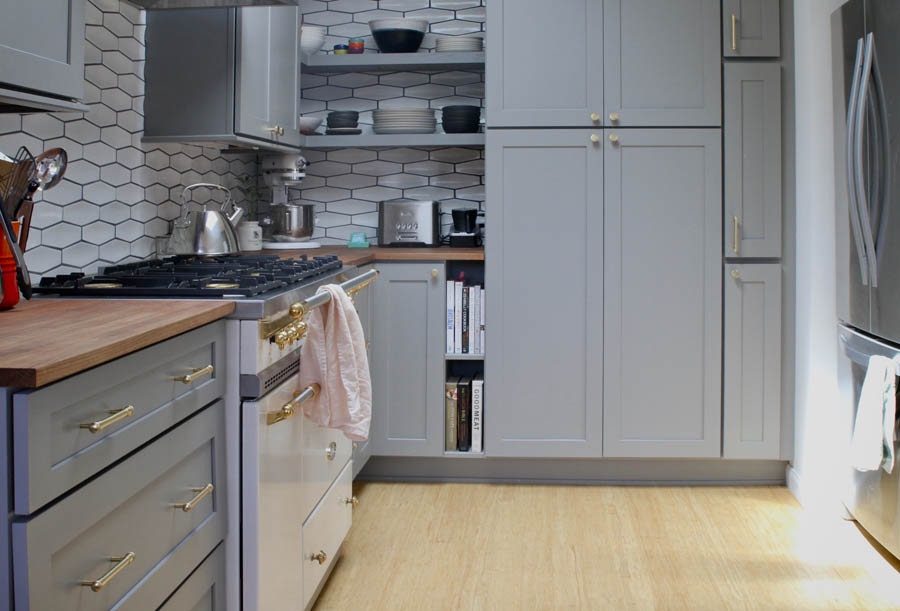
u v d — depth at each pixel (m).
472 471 3.74
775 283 3.55
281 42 3.42
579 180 3.56
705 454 3.60
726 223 3.54
